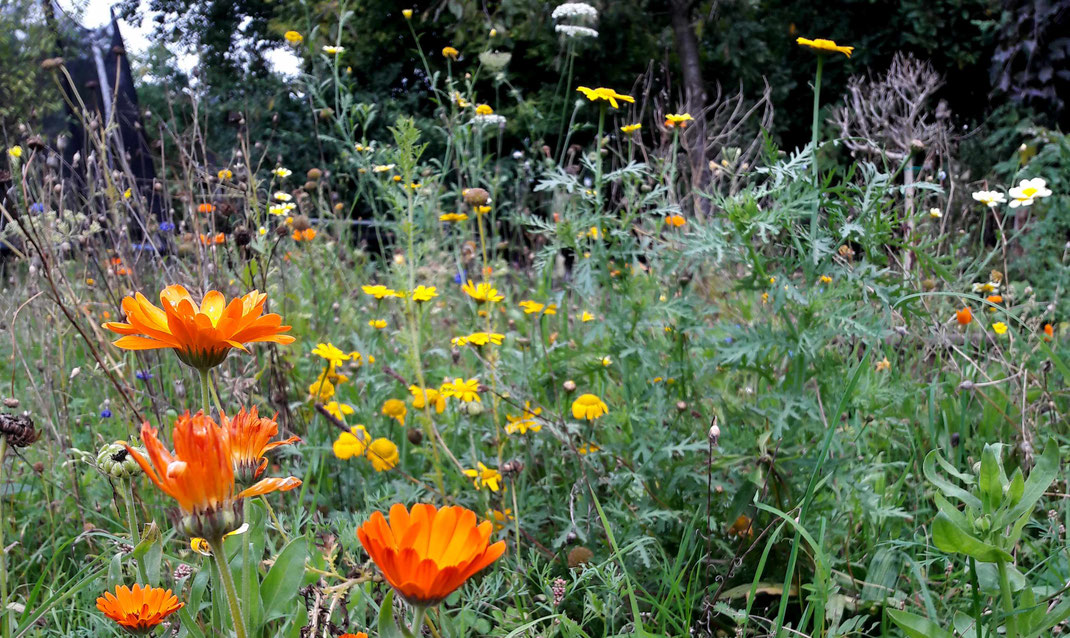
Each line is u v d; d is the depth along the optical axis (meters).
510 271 4.89
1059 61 7.88
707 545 2.02
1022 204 3.51
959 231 4.23
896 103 6.05
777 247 2.51
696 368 2.53
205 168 3.49
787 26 12.26
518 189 6.33
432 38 11.80
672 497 2.25
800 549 2.05
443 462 2.68
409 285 2.46
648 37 11.71
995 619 1.52
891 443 2.52
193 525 1.04
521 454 2.61
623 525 2.13
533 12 10.32
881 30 11.65
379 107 10.38
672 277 2.80
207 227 3.35
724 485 2.14
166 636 1.40
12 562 2.23
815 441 2.23
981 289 3.38
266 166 8.15
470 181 5.11
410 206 2.51
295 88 5.23
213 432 1.05
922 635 1.51
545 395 2.66
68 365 3.34
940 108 4.86
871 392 2.19
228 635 1.36
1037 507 2.27
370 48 11.24
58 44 5.17
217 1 8.29
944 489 1.50
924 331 2.98
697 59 11.10
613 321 2.45
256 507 1.46
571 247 2.56
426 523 1.09
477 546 1.03
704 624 1.91
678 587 1.82
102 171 3.51
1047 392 2.82
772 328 2.36
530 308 2.75
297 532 1.76
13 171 2.81
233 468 1.13
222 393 2.63
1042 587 1.79
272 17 8.66
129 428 2.58
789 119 12.00
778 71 12.01
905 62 6.58
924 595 1.70
